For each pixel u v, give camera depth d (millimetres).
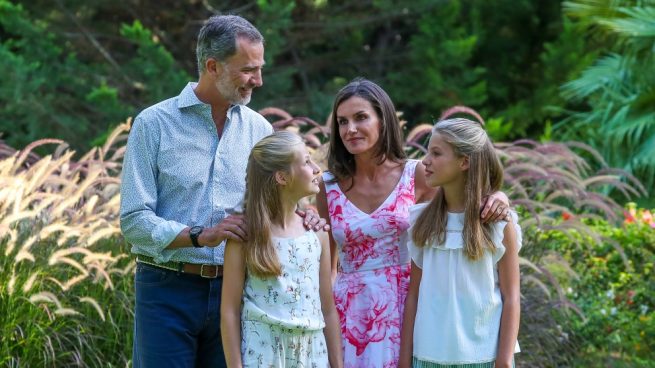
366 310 6176
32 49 21219
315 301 5672
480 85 23234
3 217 8047
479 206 5793
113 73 22062
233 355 5488
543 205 9812
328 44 25234
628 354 10641
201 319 5793
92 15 23969
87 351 8297
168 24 24531
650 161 16875
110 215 8875
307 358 5609
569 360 10188
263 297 5531
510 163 10609
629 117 17953
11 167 8172
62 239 7633
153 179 5742
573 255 11539
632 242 11891
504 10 25344
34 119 20344
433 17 24219
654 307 11359
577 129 19812
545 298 9930
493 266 5891
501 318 5863
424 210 5992
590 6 20312
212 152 5848
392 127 6277
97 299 8469
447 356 5777
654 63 18375
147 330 5789
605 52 24062
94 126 21750
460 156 5828
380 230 6250
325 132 9477
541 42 25781
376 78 24734
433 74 23016
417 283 6055
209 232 5484
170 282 5766
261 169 5566
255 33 5730
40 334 8117
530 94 25547
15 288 8055
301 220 5805
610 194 17359
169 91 20422
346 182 6398
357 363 6133
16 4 22625
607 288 11484
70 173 9023
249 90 5781
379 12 24688
